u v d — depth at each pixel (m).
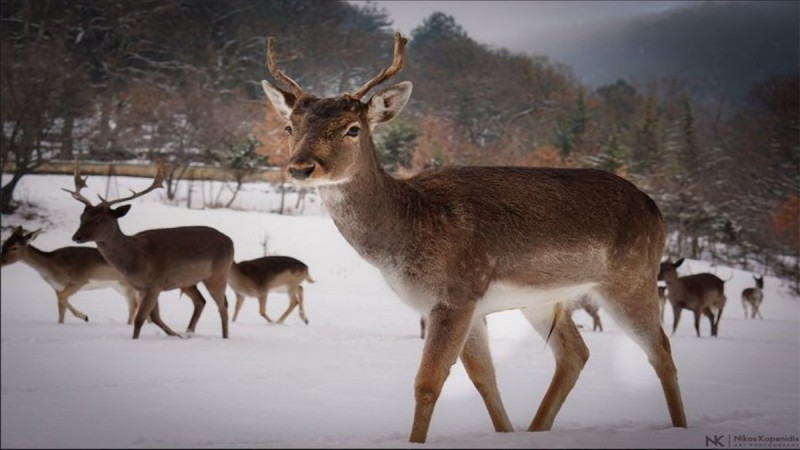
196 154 54.84
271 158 56.22
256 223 39.91
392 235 5.72
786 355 12.55
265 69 86.06
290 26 92.06
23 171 40.28
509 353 12.50
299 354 11.34
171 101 57.59
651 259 6.55
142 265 12.73
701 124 92.25
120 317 17.83
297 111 5.71
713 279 19.41
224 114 58.72
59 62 49.28
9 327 13.92
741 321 25.25
